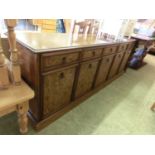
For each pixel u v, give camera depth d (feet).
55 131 4.41
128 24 7.64
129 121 5.50
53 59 3.49
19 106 3.45
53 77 3.82
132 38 9.58
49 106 4.33
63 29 7.23
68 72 4.27
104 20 6.43
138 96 7.55
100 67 6.06
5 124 4.36
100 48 5.24
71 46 3.93
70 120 4.97
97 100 6.48
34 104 3.99
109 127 4.99
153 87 8.98
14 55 3.19
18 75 3.46
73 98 5.36
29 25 6.87
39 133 4.25
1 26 3.83
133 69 11.78
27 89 3.48
